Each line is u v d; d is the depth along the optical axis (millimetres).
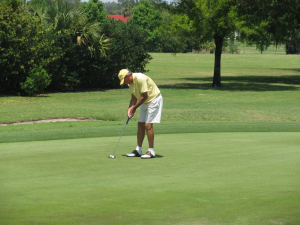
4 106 22406
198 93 30266
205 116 19078
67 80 31875
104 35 33812
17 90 28812
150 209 4641
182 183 5805
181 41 37062
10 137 11547
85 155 8141
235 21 32688
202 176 6238
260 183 5781
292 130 13211
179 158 7789
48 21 31734
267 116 19250
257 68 63156
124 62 34562
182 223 4215
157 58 89625
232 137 11008
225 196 5141
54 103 24422
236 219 4332
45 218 4332
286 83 39469
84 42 31344
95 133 12383
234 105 23406
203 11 32219
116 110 20594
